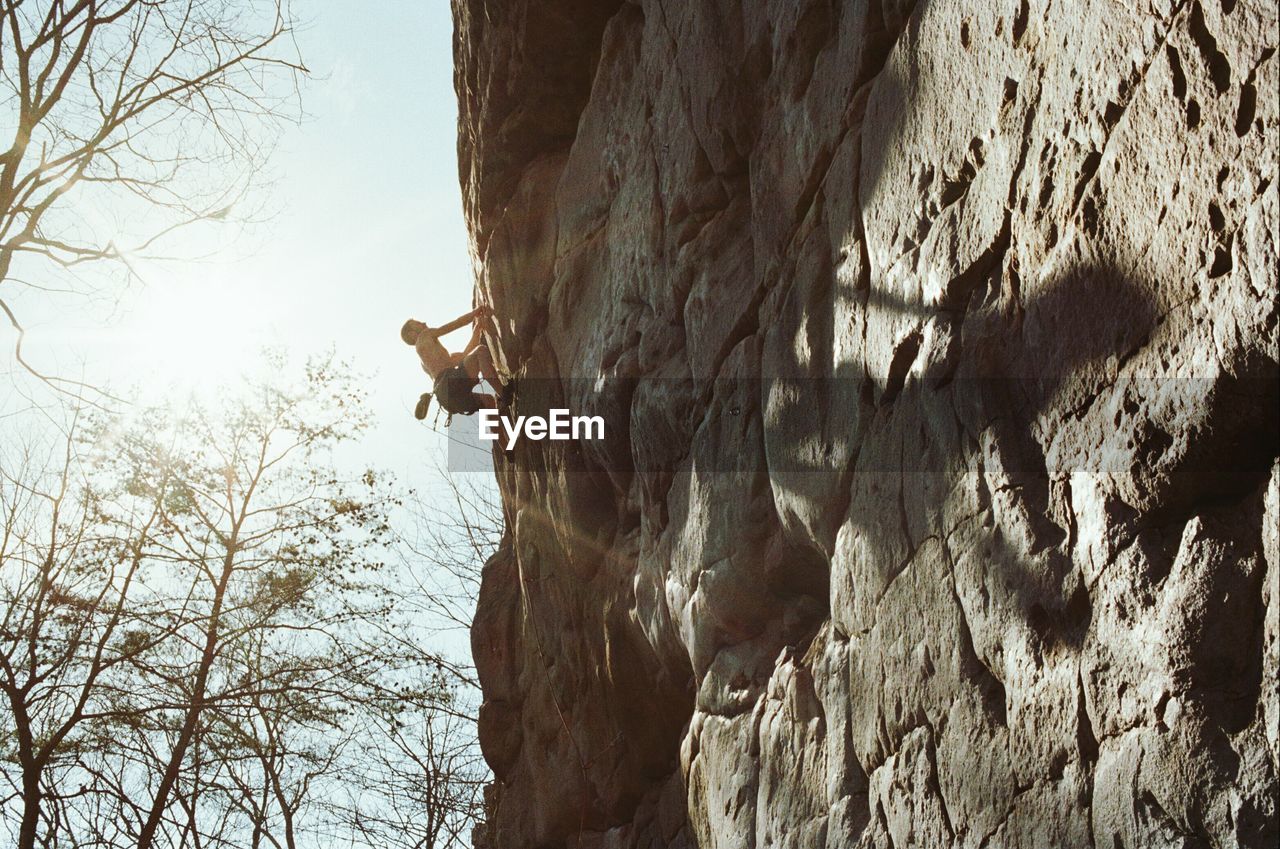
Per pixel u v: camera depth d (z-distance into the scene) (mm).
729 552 6809
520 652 12734
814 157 6051
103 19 9305
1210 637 3127
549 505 10703
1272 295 2963
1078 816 3557
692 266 7676
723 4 7223
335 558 14930
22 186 9391
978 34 4516
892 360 4973
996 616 4074
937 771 4406
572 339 9984
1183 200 3309
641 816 9664
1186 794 3107
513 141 11484
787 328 6168
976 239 4418
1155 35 3467
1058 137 3953
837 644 5516
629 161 9055
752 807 6230
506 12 10609
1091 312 3711
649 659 9086
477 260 12820
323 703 12305
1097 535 3607
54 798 10828
